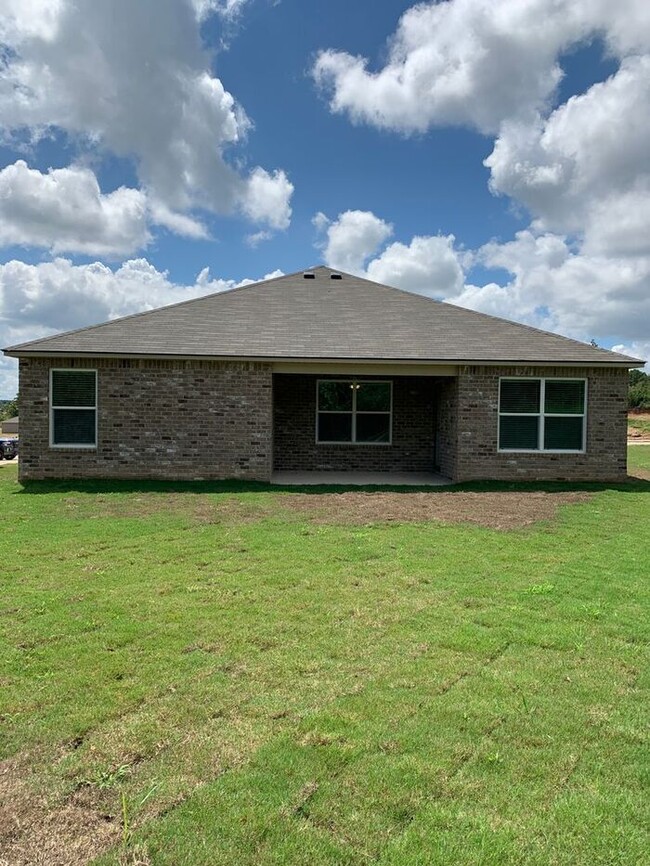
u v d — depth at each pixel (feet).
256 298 51.98
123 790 8.17
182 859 6.87
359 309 50.65
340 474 48.01
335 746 9.30
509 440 42.80
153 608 16.02
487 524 28.78
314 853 6.98
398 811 7.77
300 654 13.05
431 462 50.55
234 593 17.48
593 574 20.07
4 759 8.93
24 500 34.06
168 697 10.94
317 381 50.26
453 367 42.50
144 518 29.45
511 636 14.25
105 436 40.86
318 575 19.60
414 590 18.03
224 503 33.71
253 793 8.09
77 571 19.89
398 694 11.14
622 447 42.88
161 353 39.91
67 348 39.91
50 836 7.29
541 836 7.34
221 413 41.32
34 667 12.18
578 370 42.55
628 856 7.04
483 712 10.46
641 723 10.16
